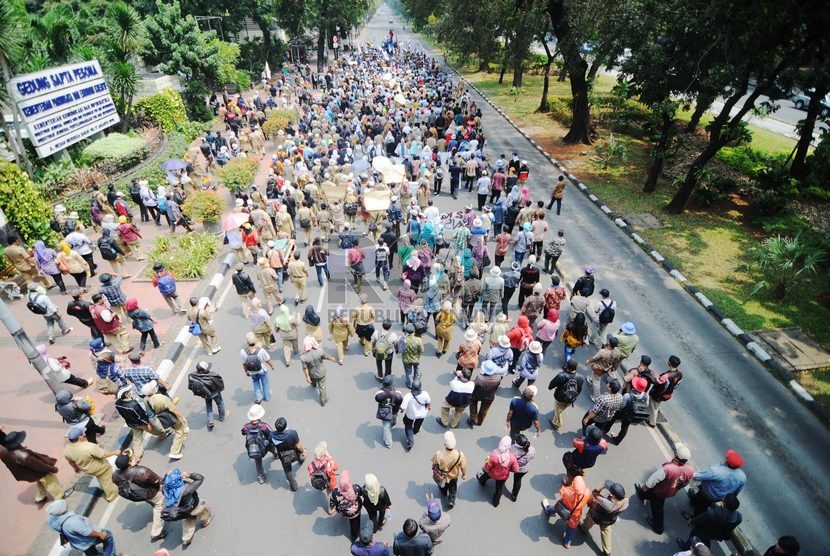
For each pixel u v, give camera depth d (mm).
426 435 9688
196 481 7332
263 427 7992
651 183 21609
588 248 17297
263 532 7824
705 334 13070
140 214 19625
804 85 16438
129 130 25203
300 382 10977
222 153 23422
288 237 14555
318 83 43188
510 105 38094
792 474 9164
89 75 21062
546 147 28297
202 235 16344
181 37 30953
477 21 40188
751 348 12383
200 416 10039
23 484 8586
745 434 10016
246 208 16219
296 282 13320
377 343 10359
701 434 9977
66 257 13344
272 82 45406
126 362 11203
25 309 13375
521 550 7625
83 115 20594
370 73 45062
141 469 7223
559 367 11602
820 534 8109
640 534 7945
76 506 8078
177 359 11602
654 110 18797
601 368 10031
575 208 20594
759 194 20578
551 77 49406
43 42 22047
